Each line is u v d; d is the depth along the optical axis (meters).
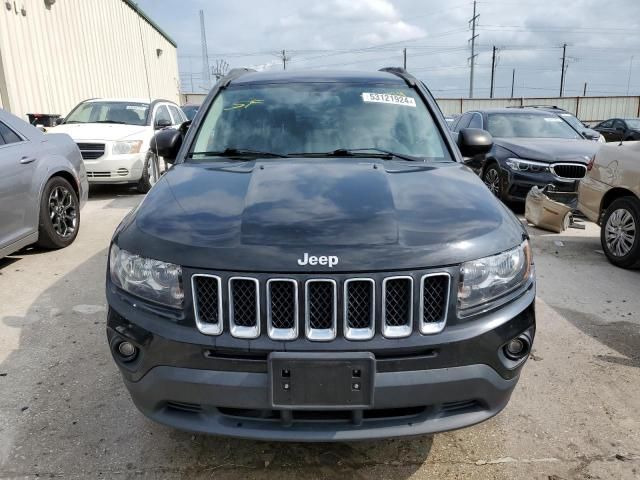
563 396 2.89
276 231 1.97
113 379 3.04
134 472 2.31
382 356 1.90
